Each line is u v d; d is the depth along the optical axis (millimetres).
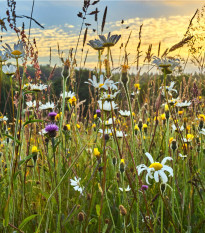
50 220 1854
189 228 1844
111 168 2602
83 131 3342
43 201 2123
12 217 1812
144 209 2096
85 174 2541
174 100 2191
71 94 2773
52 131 1874
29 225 1954
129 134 2975
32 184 2422
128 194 2180
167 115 1700
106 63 1655
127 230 1787
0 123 3408
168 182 2365
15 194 2037
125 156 2668
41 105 2709
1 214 2002
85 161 2721
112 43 1642
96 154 2027
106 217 2109
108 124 2275
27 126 2678
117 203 2227
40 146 2562
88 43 1668
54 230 1885
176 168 2453
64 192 2348
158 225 1983
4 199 2158
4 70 1972
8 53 1696
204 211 2113
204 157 2809
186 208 2184
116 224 2021
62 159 2482
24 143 2746
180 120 3039
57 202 1904
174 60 1646
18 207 2041
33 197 2352
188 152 2148
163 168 1356
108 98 1615
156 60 1670
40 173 2562
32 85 2625
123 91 3520
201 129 2678
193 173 2125
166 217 2066
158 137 3416
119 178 2162
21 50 1708
